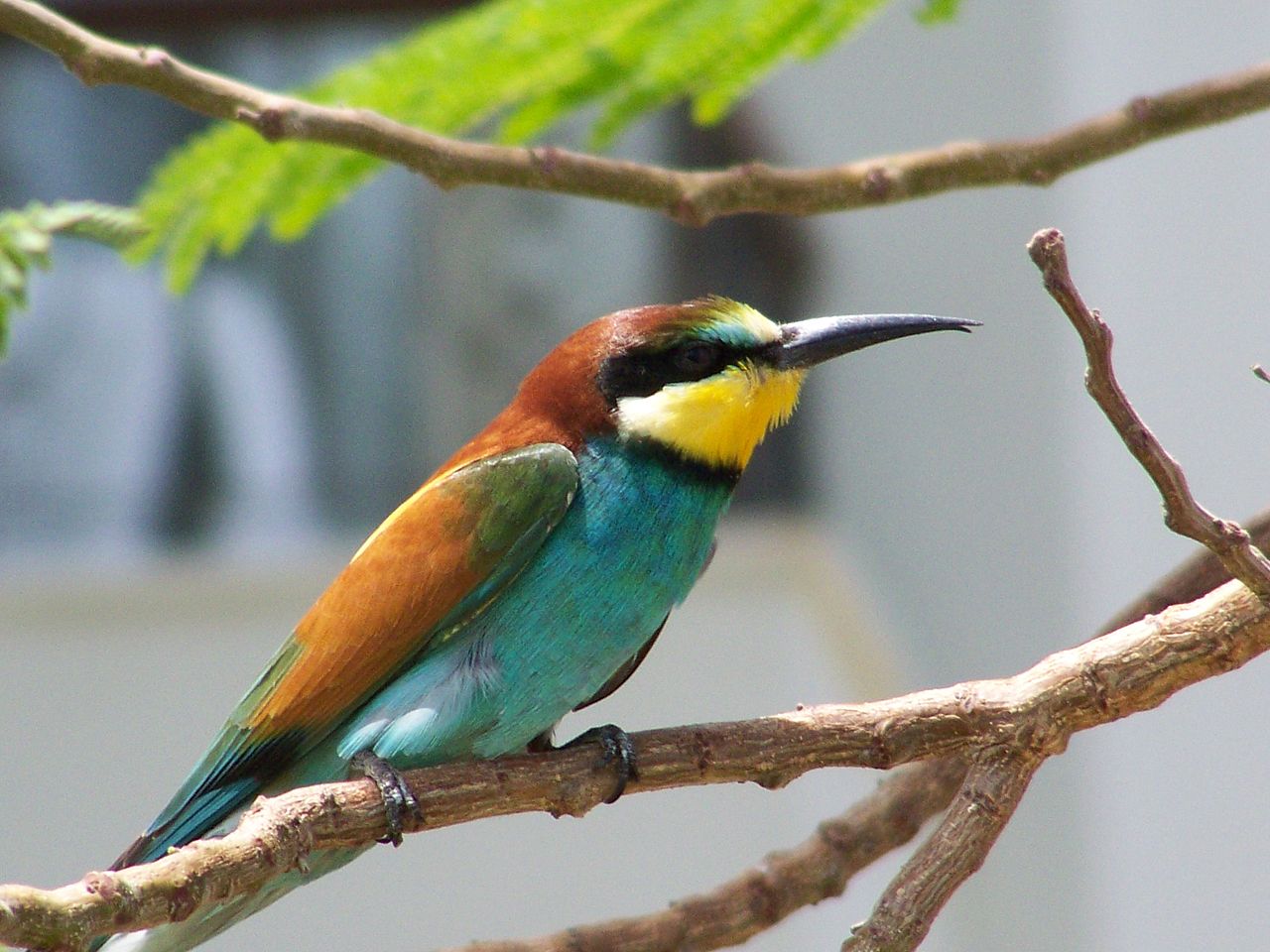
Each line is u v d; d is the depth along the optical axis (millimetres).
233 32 14102
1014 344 13828
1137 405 12297
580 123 12812
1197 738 11961
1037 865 13352
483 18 6555
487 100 6633
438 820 5461
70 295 14914
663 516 6383
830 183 6602
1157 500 12000
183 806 6574
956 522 14648
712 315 6523
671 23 6543
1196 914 11883
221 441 15141
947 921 13992
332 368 15273
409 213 15320
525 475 6328
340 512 15164
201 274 15102
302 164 6719
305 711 6395
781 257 15711
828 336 6613
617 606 6375
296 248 15227
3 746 14273
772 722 5602
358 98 6574
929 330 6633
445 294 15336
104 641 14469
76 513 14945
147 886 4438
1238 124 11438
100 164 14492
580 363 6535
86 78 5691
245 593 14578
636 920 6340
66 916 4199
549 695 6363
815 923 14609
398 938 14516
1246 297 11406
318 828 5207
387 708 6266
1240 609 5328
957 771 6500
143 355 15039
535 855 14734
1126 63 12445
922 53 14797
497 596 6328
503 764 5629
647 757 5648
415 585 6305
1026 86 13672
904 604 15383
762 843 14602
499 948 6203
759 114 15789
